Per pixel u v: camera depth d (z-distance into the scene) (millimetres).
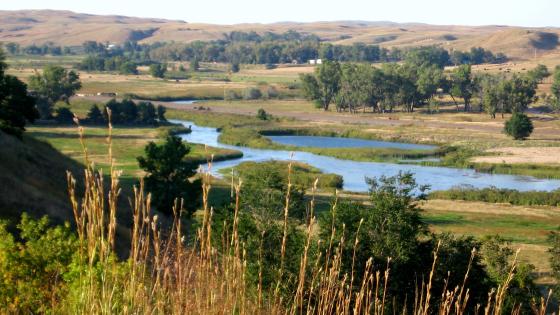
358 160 102875
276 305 5090
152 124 139375
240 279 4602
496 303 4918
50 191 38125
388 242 25547
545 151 107812
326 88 178875
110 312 4352
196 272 4535
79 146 101625
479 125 145000
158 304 4422
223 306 4465
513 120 120562
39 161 44219
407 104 178375
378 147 114938
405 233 26719
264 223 24219
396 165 99250
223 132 128750
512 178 90188
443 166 98688
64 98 159625
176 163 47219
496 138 123062
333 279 4848
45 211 30562
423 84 173875
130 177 76000
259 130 134125
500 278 30359
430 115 166875
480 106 175250
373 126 142125
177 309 4348
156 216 4285
